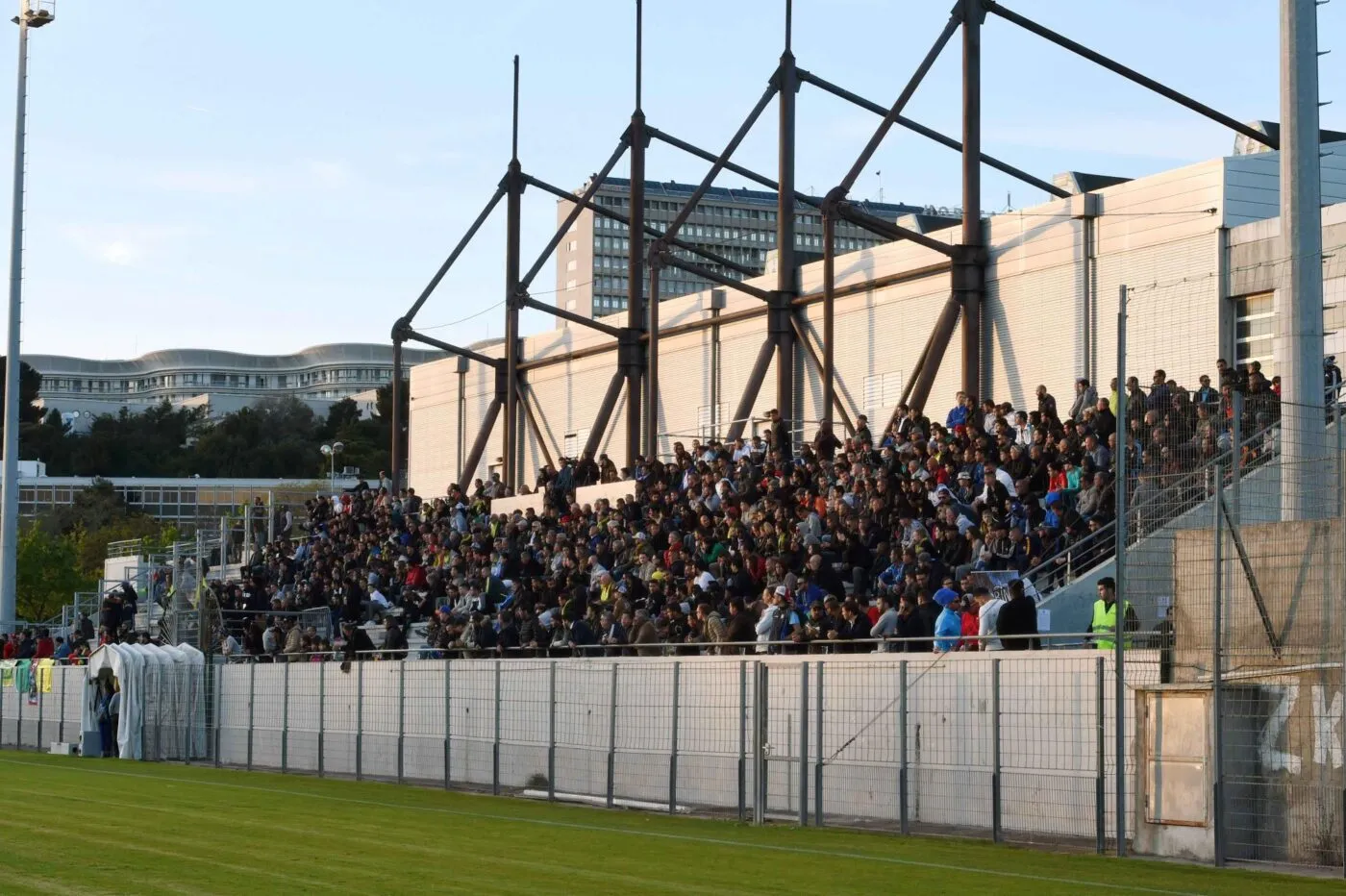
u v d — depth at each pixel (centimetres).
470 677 2495
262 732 3031
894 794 1811
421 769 2597
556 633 2889
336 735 2822
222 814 1981
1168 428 1745
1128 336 2930
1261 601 1494
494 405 5259
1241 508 1628
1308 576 1449
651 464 3634
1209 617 1548
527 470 5231
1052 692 1666
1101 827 1558
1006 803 1697
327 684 2856
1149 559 1712
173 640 4241
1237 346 2900
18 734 3997
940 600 2109
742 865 1435
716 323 4369
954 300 3547
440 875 1351
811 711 1939
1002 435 2662
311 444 16450
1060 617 2081
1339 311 2702
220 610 4141
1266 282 2842
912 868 1417
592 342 4922
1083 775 1620
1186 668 1563
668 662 2205
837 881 1312
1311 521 1452
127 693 3369
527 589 3156
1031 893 1223
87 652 4169
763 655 2102
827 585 2391
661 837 1719
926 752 1789
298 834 1719
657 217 14912
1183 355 2884
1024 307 3450
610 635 2703
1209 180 3003
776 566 2569
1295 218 1620
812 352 4031
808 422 3700
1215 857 1460
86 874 1350
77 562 9800
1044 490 2466
